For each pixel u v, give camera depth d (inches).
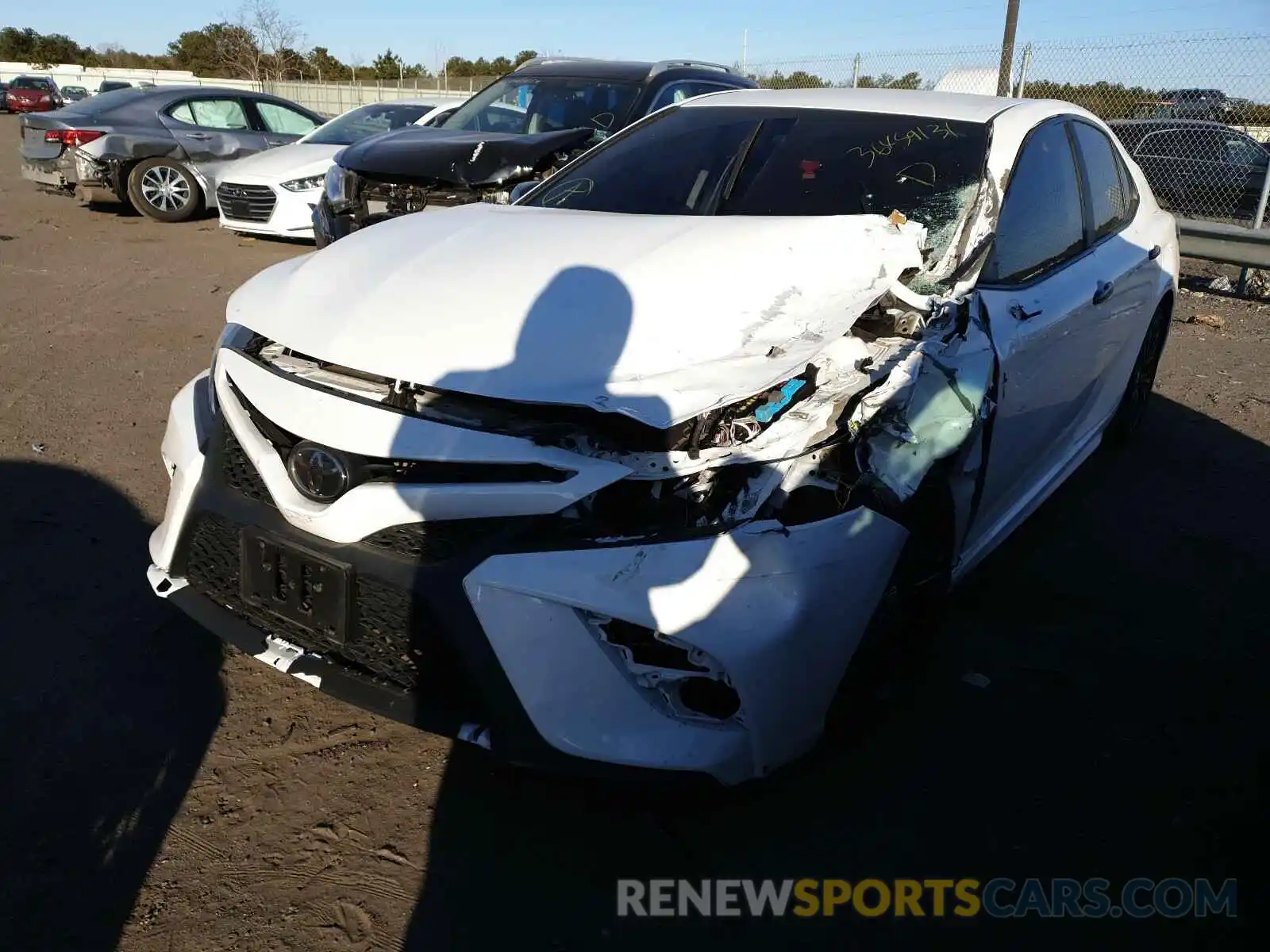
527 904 84.7
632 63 292.0
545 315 90.6
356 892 84.6
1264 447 205.9
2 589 124.9
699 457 81.8
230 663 114.5
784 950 81.9
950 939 84.0
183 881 84.5
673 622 79.6
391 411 85.4
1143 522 167.3
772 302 95.2
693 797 90.0
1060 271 136.4
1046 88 451.8
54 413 188.9
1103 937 85.0
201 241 386.0
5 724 101.1
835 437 88.4
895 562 93.3
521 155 226.7
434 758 101.6
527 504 80.9
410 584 83.2
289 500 88.7
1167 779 104.7
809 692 86.9
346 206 241.3
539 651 80.4
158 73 1834.4
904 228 109.7
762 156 133.8
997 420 111.8
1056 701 117.1
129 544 139.3
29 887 82.4
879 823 96.3
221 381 98.5
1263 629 135.1
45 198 491.8
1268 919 87.5
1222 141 435.2
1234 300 352.2
